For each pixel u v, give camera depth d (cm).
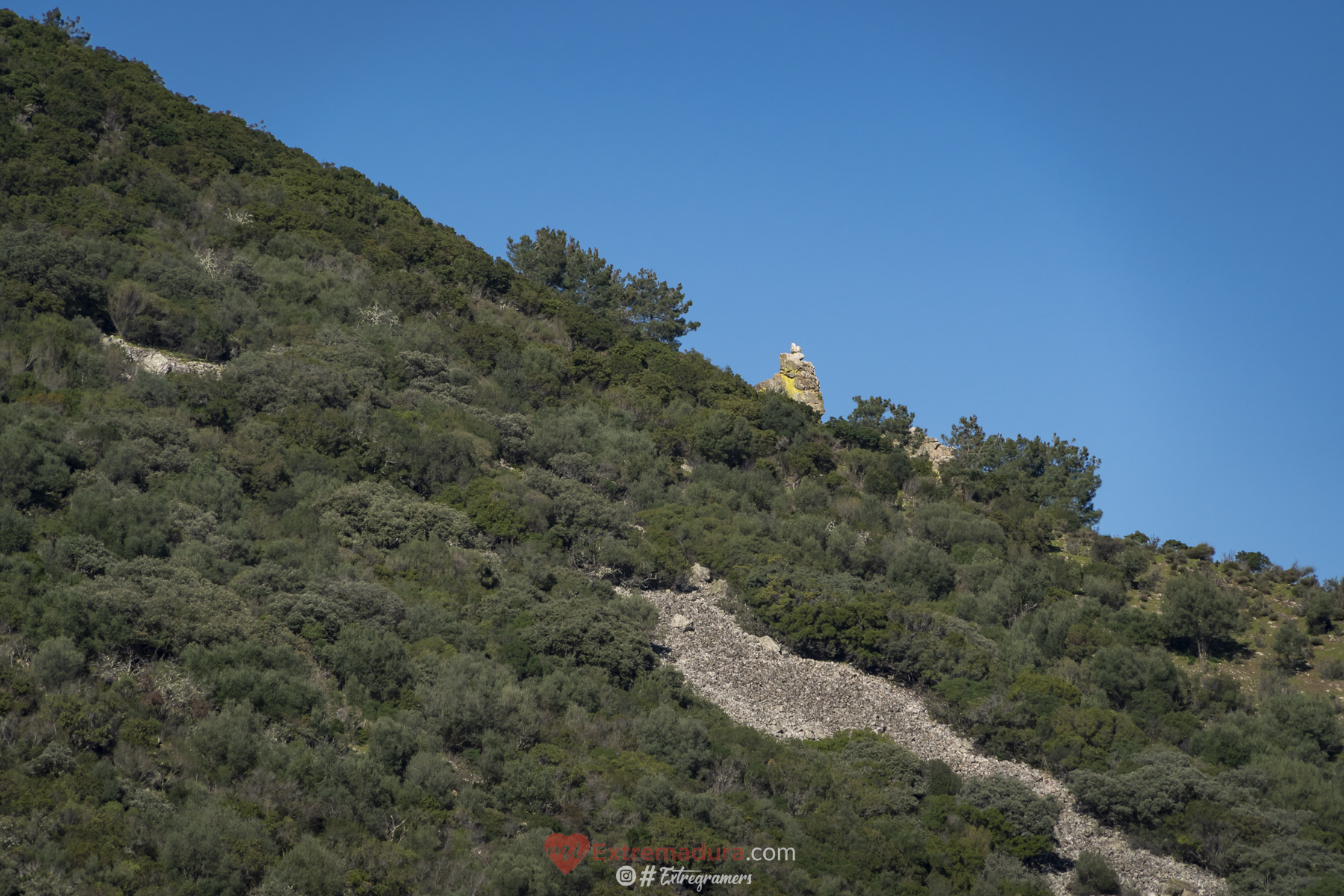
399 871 3709
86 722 3928
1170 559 9375
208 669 4544
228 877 3497
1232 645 7744
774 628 6862
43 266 7938
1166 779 5416
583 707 5212
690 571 7425
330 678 4903
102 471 6262
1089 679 6775
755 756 5162
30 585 4828
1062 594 8094
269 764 4047
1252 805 5416
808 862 4394
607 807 4366
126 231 9369
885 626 6794
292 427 7362
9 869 3183
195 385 7475
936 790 5341
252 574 5544
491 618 5941
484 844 4059
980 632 7206
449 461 7612
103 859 3403
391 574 6191
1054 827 5188
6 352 7050
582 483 8231
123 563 5253
